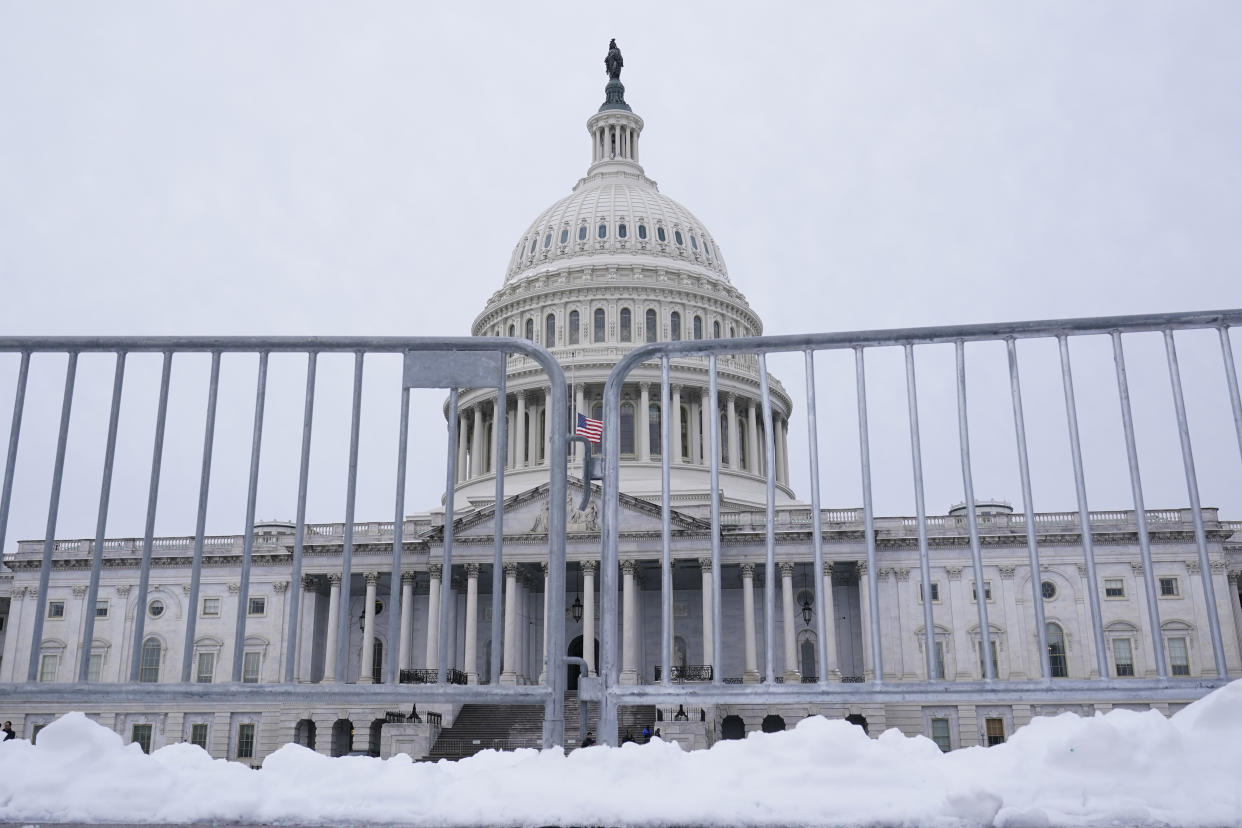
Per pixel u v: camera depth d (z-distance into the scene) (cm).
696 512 7431
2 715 7488
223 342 806
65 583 7900
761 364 802
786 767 568
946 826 508
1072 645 6969
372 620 7525
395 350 800
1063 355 773
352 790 574
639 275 9969
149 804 568
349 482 781
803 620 7325
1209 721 564
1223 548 7000
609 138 11600
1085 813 507
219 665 7550
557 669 719
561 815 540
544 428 9081
